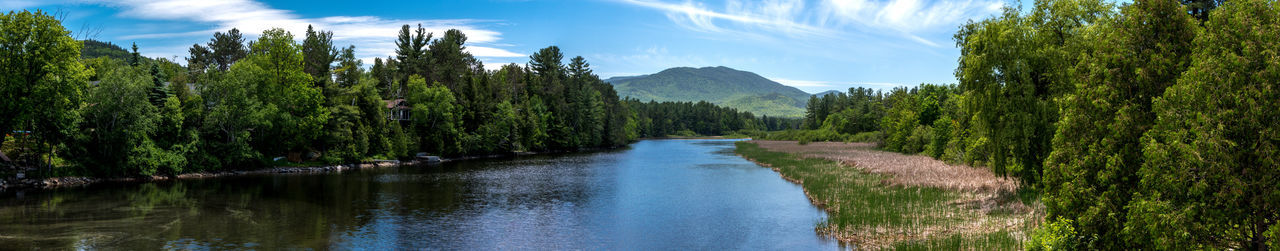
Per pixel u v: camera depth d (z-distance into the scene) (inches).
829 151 3302.2
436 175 2230.6
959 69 1312.7
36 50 1642.5
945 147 2407.7
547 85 5068.9
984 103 1189.1
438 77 4429.1
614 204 1395.2
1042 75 1151.0
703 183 1863.9
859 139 4731.8
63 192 1593.3
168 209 1306.6
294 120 2443.4
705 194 1572.3
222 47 4680.1
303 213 1264.8
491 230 1080.2
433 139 3289.9
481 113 3718.0
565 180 2005.4
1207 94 472.1
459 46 4835.1
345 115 2684.5
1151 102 546.9
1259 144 455.2
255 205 1381.6
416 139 3142.2
